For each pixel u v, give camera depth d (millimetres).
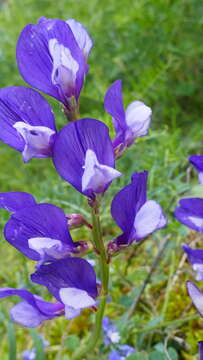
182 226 232
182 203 165
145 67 356
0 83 405
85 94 322
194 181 285
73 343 221
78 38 148
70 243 153
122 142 155
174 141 256
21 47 146
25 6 446
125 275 248
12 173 385
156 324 215
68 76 144
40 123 147
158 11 358
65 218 149
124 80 365
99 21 389
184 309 238
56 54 142
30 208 145
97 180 138
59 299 151
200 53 354
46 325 254
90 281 151
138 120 154
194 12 362
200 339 221
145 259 265
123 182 250
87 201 148
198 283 246
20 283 253
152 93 323
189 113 358
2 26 442
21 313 158
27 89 145
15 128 149
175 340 224
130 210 152
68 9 417
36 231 149
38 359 201
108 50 381
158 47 353
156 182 255
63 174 142
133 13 357
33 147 143
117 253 157
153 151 260
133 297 233
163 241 241
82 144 140
